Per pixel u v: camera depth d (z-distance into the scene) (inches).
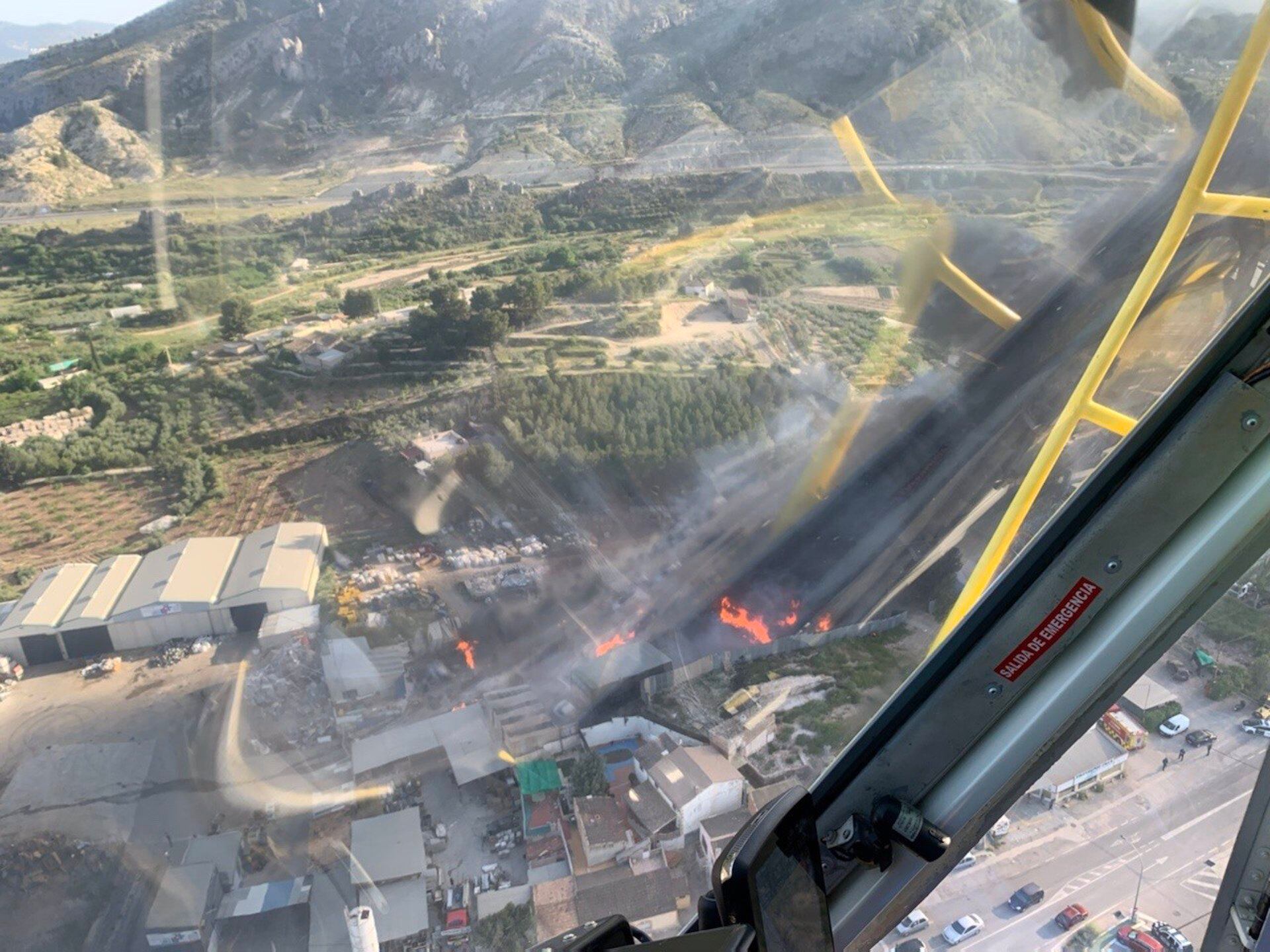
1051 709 92.6
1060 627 90.7
